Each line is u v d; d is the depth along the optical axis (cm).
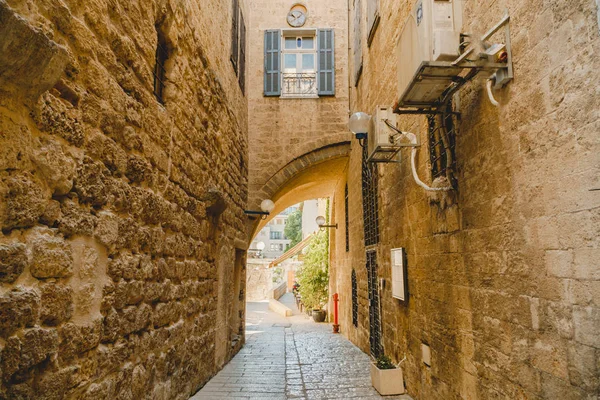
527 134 268
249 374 627
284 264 4006
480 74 307
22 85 198
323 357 775
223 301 675
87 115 259
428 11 308
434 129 434
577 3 222
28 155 206
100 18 275
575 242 225
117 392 297
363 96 862
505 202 294
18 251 198
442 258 409
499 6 298
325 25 1101
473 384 343
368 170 791
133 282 323
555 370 241
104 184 280
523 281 273
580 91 221
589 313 214
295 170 1032
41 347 212
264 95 1055
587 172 216
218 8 649
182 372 453
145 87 353
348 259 1070
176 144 435
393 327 600
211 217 589
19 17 179
